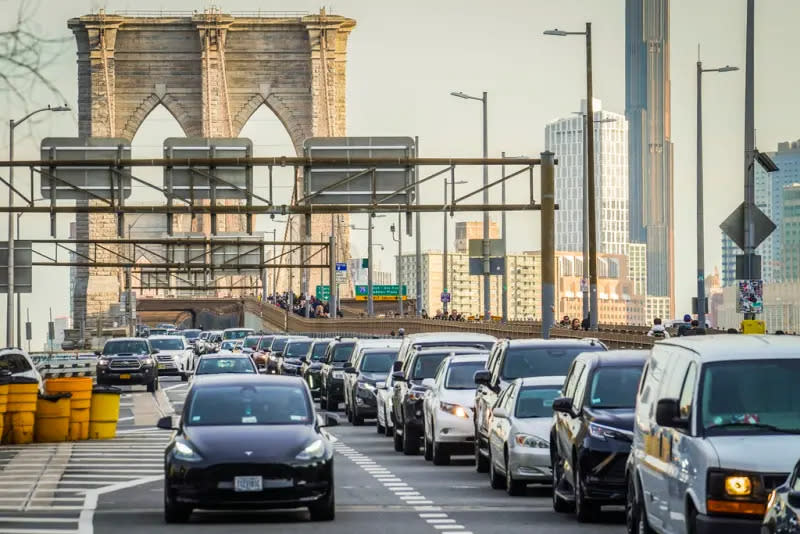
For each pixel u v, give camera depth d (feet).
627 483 134.41
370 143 385.70
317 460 154.10
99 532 147.95
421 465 235.20
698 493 107.34
